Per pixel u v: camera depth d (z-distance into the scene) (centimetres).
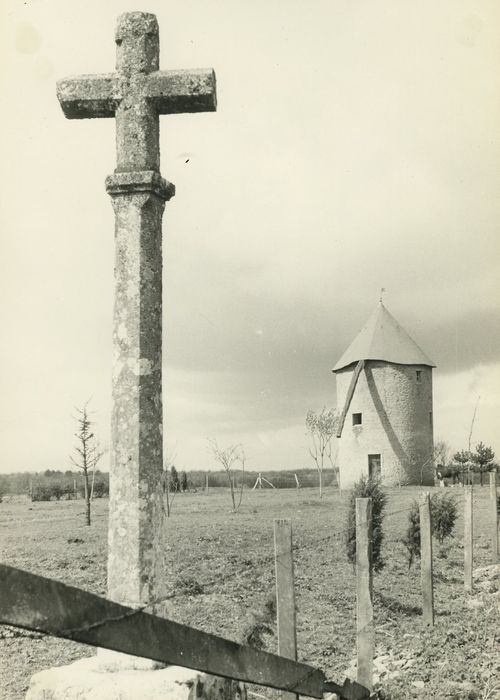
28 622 212
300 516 2992
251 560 1694
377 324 4950
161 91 487
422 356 4859
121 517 457
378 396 4775
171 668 431
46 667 825
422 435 4784
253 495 4816
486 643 909
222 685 445
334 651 929
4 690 727
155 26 500
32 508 3838
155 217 489
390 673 809
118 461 462
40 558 1759
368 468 4769
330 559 1683
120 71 493
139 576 450
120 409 467
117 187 481
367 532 700
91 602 237
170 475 3878
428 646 912
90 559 1747
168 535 2275
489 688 727
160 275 491
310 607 1173
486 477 3828
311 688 463
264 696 727
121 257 480
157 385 478
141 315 473
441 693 714
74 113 506
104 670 431
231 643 338
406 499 3338
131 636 257
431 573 1056
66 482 4981
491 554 1683
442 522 1628
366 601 689
